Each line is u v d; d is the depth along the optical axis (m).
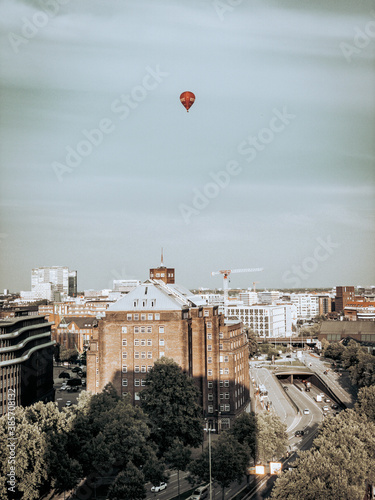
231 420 158.62
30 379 162.50
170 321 146.50
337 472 83.12
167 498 105.56
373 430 107.56
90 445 99.31
